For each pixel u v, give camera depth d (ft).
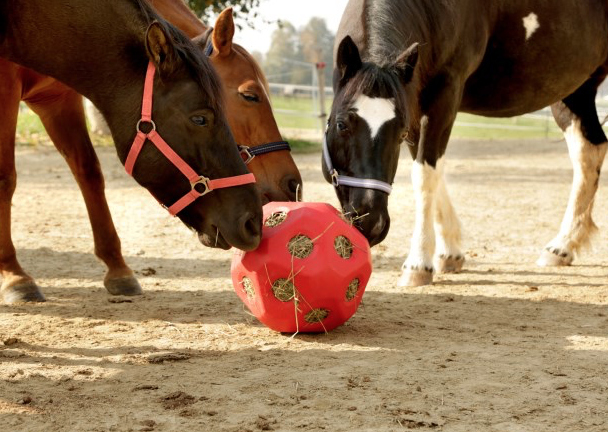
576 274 19.80
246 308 15.88
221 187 11.59
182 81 11.43
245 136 15.78
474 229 26.73
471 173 43.96
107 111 11.79
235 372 11.64
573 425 9.57
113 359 12.32
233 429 9.39
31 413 9.95
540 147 60.39
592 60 21.03
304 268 12.62
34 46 11.80
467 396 10.58
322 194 35.12
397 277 19.36
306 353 12.67
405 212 30.50
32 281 16.47
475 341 13.52
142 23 11.78
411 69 15.29
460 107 20.65
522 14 19.27
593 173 21.30
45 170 41.52
